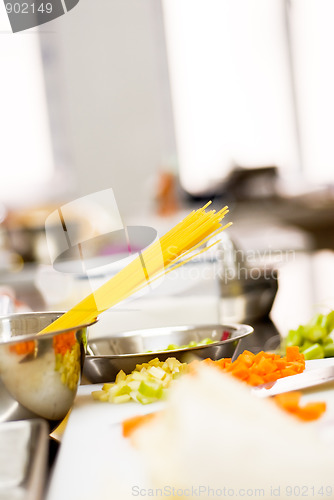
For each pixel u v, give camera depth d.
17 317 1.01
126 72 6.14
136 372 0.98
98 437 0.78
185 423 0.53
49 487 0.64
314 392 0.85
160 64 6.25
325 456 0.51
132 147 6.18
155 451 0.54
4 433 0.60
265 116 6.68
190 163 6.46
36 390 0.84
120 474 0.64
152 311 1.64
